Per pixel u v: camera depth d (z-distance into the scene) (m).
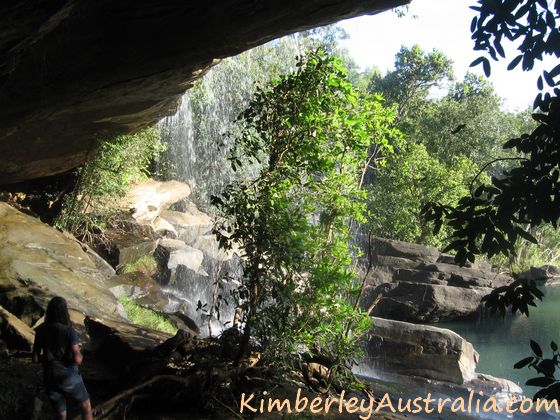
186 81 10.66
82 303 9.84
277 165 7.30
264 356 6.92
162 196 18.09
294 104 7.29
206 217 20.61
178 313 13.16
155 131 15.94
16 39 6.79
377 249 22.41
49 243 11.51
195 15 6.49
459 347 11.26
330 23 6.85
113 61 7.57
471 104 34.66
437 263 21.47
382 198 25.45
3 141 12.25
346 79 7.40
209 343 7.53
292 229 6.89
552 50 3.18
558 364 3.12
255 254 6.89
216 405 6.66
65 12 6.59
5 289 9.18
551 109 3.18
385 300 19.72
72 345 5.64
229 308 15.34
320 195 7.71
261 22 6.46
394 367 11.56
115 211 15.52
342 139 7.54
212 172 24.64
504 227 3.28
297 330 7.13
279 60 26.78
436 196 24.66
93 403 6.48
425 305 19.25
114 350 7.68
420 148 25.67
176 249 15.91
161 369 6.70
